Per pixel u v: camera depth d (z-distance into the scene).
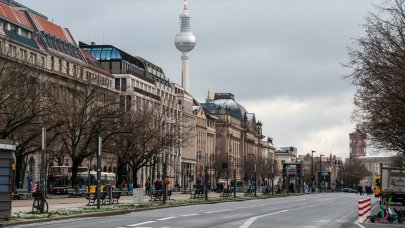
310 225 32.09
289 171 131.75
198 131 187.00
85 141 76.81
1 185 29.45
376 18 38.69
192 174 177.25
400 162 104.44
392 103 43.72
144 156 86.88
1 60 68.44
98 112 73.81
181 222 32.22
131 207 46.84
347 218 40.22
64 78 101.44
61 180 86.38
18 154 67.31
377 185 108.00
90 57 133.25
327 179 185.00
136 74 141.00
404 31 37.81
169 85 169.38
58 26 121.12
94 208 43.81
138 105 93.69
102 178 93.75
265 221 34.50
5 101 61.75
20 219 30.89
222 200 70.06
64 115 71.06
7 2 111.12
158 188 76.25
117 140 81.06
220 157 187.25
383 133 59.12
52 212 37.09
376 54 39.06
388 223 36.28
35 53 102.44
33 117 62.88
